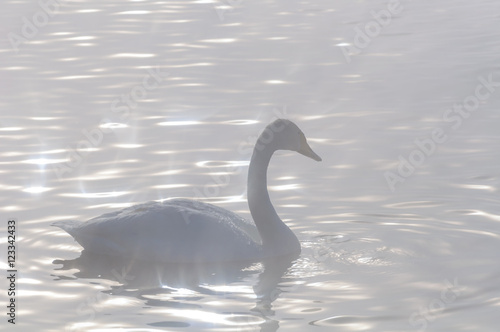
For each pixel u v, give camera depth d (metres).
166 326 10.70
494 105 19.83
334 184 15.77
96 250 13.18
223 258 12.78
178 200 13.48
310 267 12.55
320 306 11.24
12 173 16.64
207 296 11.66
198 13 30.31
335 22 28.53
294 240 13.15
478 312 10.95
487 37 25.75
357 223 14.05
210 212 13.23
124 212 13.34
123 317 11.00
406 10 30.03
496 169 16.16
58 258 13.02
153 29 28.12
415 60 23.78
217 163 16.92
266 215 13.10
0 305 11.44
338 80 22.31
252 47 25.67
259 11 30.44
